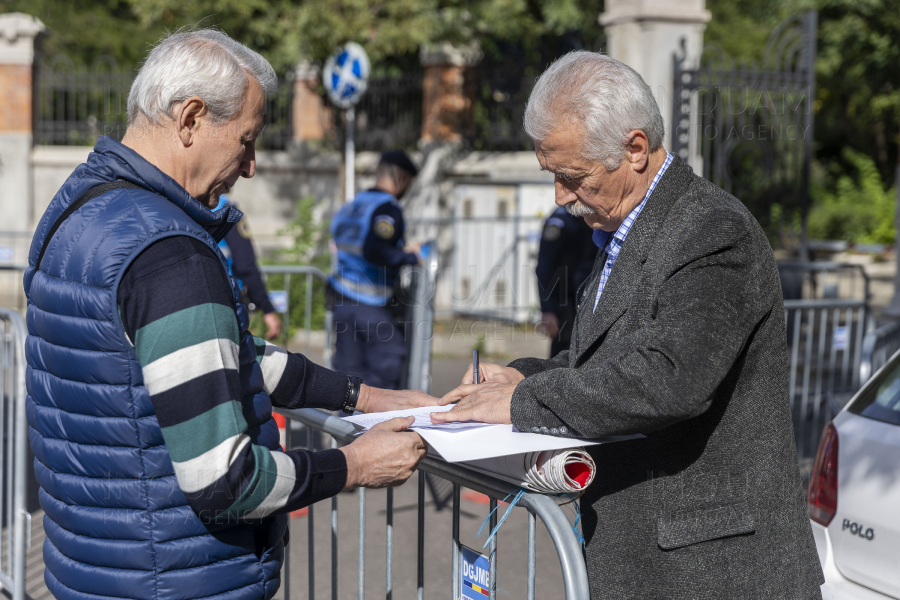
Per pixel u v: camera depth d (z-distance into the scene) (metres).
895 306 8.55
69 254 1.55
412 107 12.43
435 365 8.66
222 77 1.59
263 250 12.51
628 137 1.71
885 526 2.57
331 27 10.05
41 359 1.63
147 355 1.46
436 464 1.93
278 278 9.16
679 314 1.62
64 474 1.60
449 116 11.71
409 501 4.89
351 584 3.94
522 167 10.82
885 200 21.52
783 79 8.63
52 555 1.68
